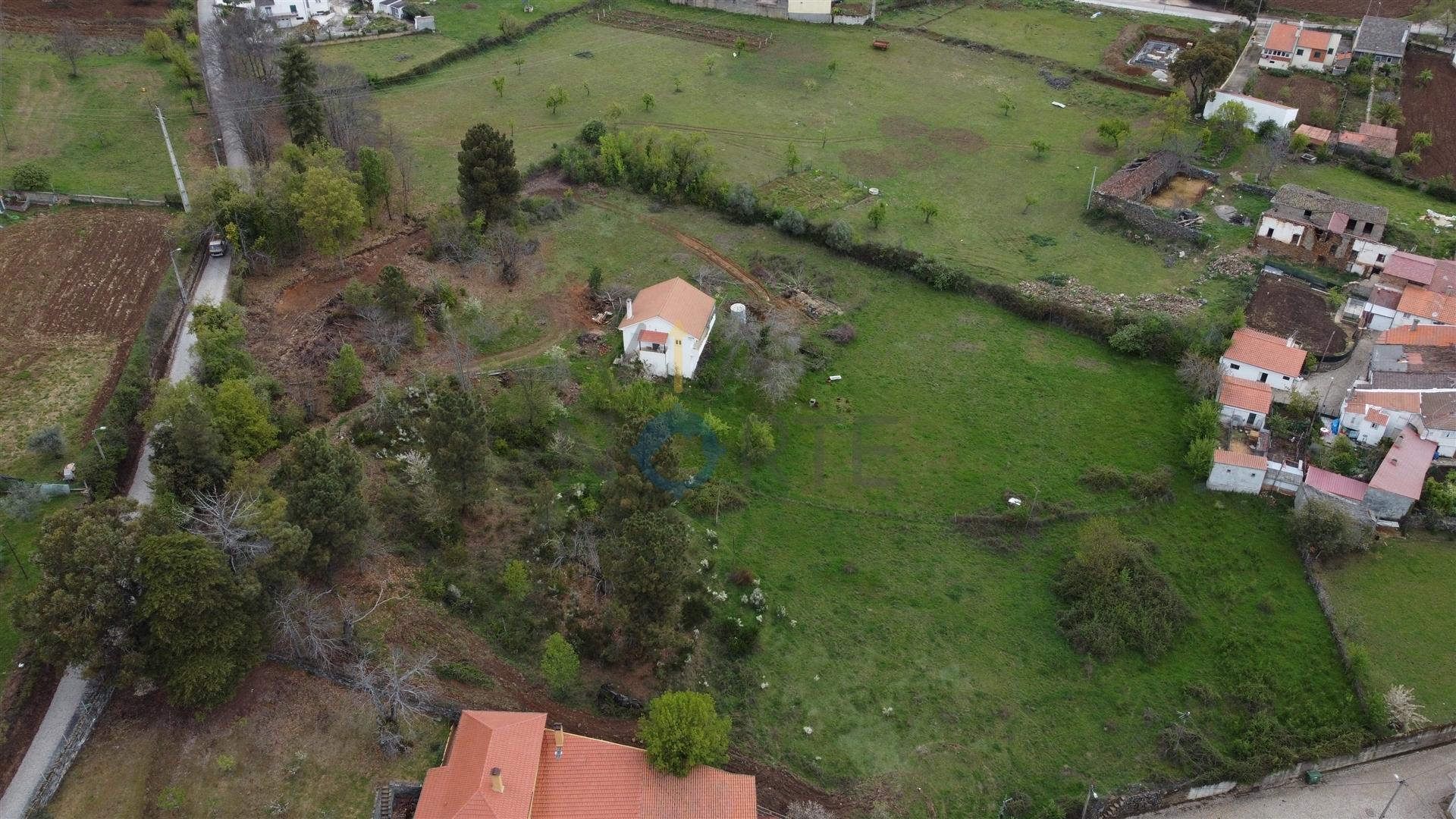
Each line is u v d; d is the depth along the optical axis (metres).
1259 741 61.78
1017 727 62.47
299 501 59.41
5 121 120.00
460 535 68.69
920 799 58.47
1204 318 95.19
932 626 68.44
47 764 52.38
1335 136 125.88
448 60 149.75
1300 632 68.31
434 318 92.44
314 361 84.88
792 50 158.38
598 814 52.12
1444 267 96.75
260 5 152.00
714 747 54.62
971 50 158.50
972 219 114.38
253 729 55.56
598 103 139.62
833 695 63.69
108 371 81.69
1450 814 59.09
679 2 174.50
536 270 102.56
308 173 93.56
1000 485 79.50
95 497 68.31
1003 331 97.12
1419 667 65.75
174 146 118.19
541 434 79.69
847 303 100.69
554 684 59.22
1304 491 75.62
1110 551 69.75
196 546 53.50
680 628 65.62
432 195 114.06
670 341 86.56
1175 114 126.38
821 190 119.31
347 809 53.06
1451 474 76.56
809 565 72.50
